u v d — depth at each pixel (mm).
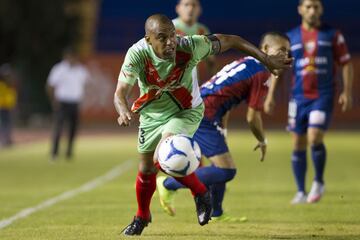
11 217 28953
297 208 31250
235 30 118375
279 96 107750
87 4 119625
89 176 46969
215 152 26469
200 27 34281
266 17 118500
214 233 24484
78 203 33344
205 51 21703
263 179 44219
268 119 108312
